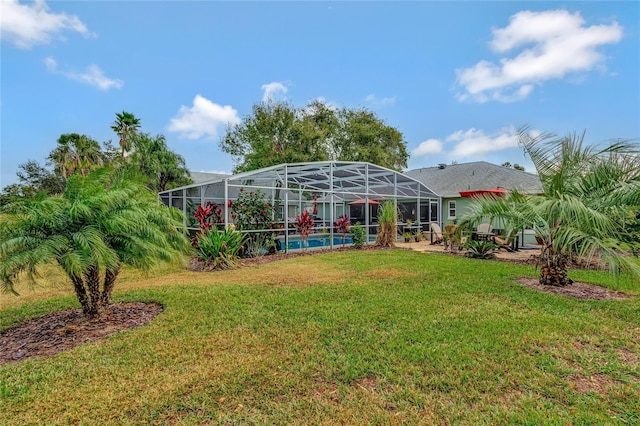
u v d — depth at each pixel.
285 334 4.81
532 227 7.62
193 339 4.66
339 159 28.70
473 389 3.44
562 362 3.97
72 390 3.46
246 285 7.83
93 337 4.88
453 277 8.41
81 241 4.74
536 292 6.94
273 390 3.44
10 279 4.79
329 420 2.99
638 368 3.82
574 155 7.30
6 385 3.55
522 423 2.94
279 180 15.37
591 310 5.80
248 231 12.59
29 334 5.07
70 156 26.17
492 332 4.81
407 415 3.05
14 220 4.78
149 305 6.41
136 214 5.34
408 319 5.35
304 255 13.18
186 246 6.89
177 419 3.02
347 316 5.51
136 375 3.73
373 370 3.79
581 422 2.94
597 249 6.20
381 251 14.01
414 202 21.88
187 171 25.33
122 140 26.53
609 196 6.83
